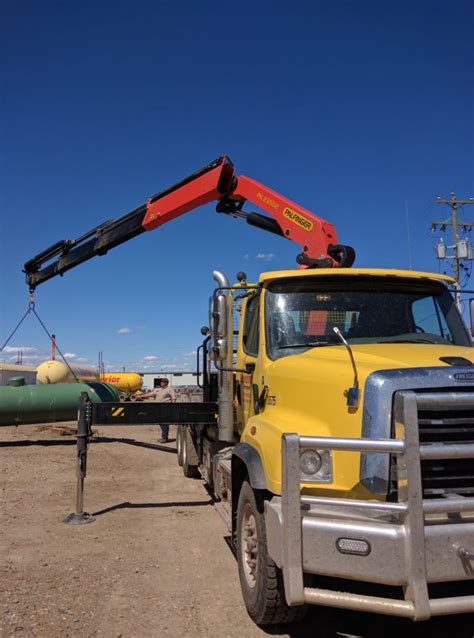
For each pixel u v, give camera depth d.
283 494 3.37
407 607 3.13
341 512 3.39
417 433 3.24
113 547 6.09
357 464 3.55
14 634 3.92
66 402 15.02
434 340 5.07
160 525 7.04
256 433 4.45
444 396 3.35
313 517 3.34
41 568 5.34
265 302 5.21
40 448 14.20
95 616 4.31
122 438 17.12
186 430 10.55
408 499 3.17
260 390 5.07
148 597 4.72
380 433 3.45
